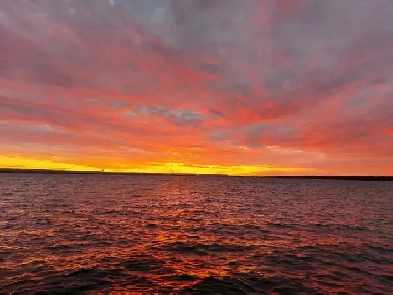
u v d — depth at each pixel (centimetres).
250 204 4822
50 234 2117
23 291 1120
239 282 1261
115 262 1516
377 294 1161
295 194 7762
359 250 1839
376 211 4050
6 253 1620
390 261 1614
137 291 1147
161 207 4162
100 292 1130
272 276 1342
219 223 2822
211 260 1594
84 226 2459
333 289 1203
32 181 12631
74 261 1512
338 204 5038
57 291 1127
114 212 3416
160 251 1758
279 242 2034
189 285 1216
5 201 4300
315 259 1630
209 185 13875
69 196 5416
